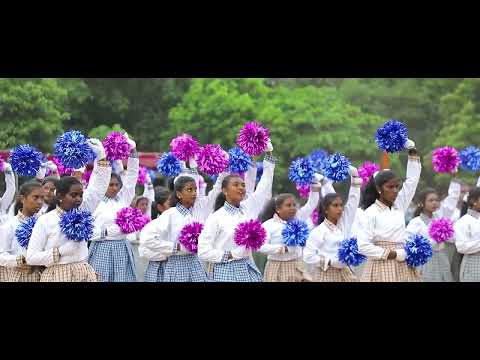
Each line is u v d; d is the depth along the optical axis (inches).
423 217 356.2
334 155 273.1
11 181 301.4
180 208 270.7
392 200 259.6
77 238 229.9
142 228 297.4
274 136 724.7
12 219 270.8
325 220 278.8
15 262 247.3
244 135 265.6
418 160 262.8
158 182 495.2
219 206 260.4
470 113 744.3
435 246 344.8
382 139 261.1
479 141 731.4
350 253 258.1
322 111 740.7
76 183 235.3
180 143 287.1
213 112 737.0
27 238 248.5
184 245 259.0
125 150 279.6
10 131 630.5
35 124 642.2
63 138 239.0
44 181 296.2
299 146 725.3
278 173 716.7
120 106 780.0
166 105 812.6
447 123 762.8
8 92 641.6
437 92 800.3
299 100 748.0
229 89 760.3
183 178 269.1
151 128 798.5
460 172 723.4
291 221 280.1
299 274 295.4
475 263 310.5
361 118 749.9
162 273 270.4
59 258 230.7
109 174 247.4
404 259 253.8
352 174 273.0
